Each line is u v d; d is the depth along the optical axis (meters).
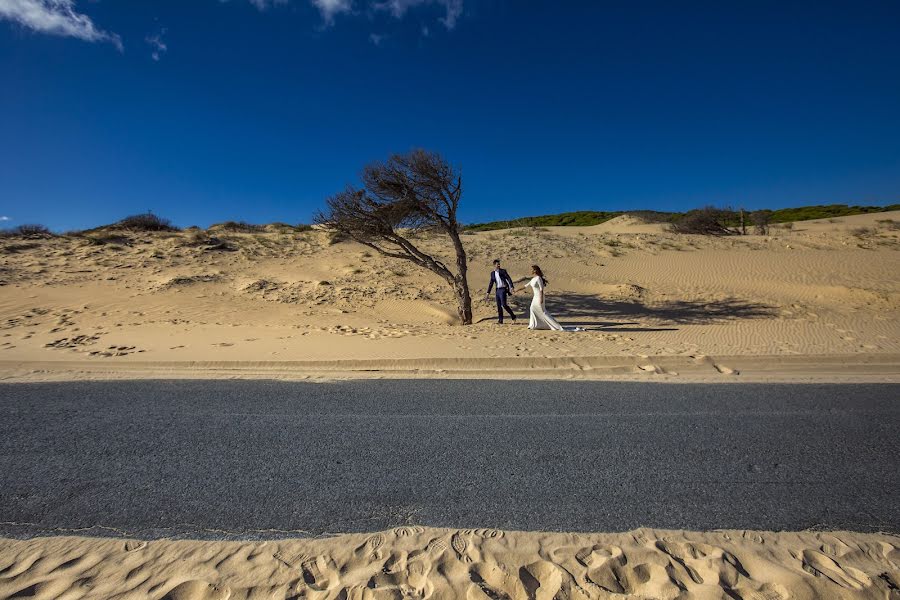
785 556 3.14
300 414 5.98
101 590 2.83
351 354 9.52
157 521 3.56
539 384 7.50
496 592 2.85
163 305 16.08
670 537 3.33
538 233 34.03
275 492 3.99
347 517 3.61
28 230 25.50
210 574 2.97
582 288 20.67
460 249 14.86
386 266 22.62
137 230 28.19
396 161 13.88
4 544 3.27
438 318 16.02
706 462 4.55
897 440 5.08
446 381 7.73
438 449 4.88
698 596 2.79
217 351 9.90
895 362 8.94
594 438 5.15
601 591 2.83
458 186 14.31
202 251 23.58
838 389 7.14
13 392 7.00
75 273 19.45
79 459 4.63
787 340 10.79
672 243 29.38
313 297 18.12
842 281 20.08
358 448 4.91
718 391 7.04
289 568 3.02
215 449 4.88
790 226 42.34
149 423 5.64
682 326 13.64
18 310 14.66
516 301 18.47
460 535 3.35
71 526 3.49
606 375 8.16
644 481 4.16
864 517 3.61
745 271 22.55
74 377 8.00
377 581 2.91
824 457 4.66
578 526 3.47
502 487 4.06
